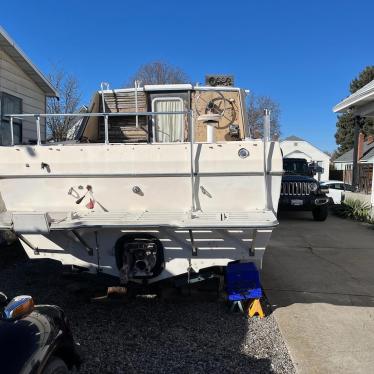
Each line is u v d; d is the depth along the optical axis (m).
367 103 15.93
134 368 4.06
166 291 5.08
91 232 4.78
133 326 5.02
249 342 4.61
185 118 7.38
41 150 4.83
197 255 4.81
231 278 5.23
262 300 5.93
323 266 7.90
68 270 6.06
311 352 4.38
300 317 5.31
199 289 5.12
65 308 5.57
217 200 4.86
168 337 4.73
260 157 4.70
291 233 11.68
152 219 4.50
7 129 10.21
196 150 4.70
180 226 4.32
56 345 2.89
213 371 4.02
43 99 12.41
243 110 7.32
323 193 14.11
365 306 5.75
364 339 4.70
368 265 8.02
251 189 4.81
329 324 5.10
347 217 15.34
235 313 5.39
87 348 4.45
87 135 7.35
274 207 4.83
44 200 5.01
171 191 4.86
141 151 4.75
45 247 4.94
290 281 6.88
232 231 4.70
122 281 4.73
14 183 4.97
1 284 6.55
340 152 55.44
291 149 60.69
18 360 2.51
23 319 2.86
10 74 10.41
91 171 4.82
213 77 7.51
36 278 6.89
